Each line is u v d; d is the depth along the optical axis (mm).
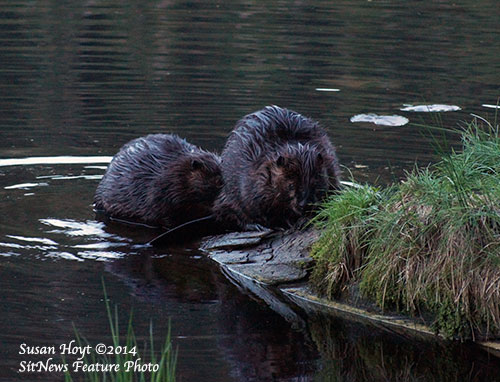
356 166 21047
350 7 41688
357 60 31656
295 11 40500
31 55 31641
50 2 41812
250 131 18812
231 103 26562
